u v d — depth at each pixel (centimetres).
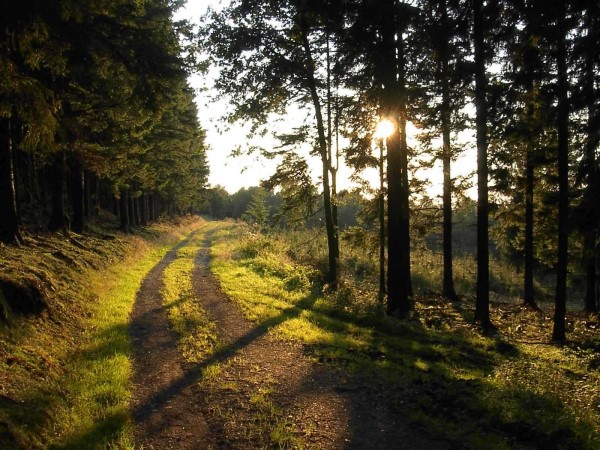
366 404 680
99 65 1189
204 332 1080
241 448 548
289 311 1342
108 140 2041
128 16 1191
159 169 3391
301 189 2102
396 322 1323
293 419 627
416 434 584
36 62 930
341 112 1659
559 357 1107
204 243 3922
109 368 792
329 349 969
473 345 1162
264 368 843
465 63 1312
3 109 818
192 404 677
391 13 1245
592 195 1219
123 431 570
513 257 3262
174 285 1725
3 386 596
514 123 1420
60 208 2094
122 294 1463
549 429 572
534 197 2153
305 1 1327
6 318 794
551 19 1113
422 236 2130
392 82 1368
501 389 716
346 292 1570
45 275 1137
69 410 614
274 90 1888
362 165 1555
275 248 2878
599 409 680
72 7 870
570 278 2675
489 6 1201
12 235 1407
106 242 2358
